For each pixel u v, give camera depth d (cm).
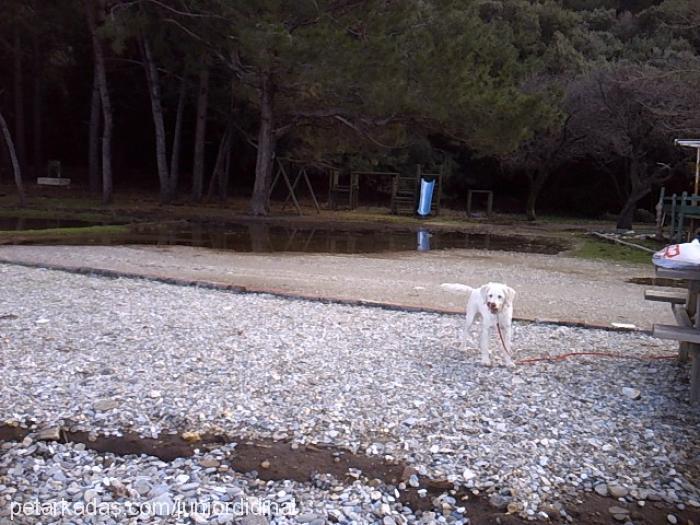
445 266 1424
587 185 4041
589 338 764
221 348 661
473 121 2233
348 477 416
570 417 511
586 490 407
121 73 3825
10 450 441
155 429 475
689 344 626
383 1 2230
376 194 4156
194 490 396
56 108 4028
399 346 692
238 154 3959
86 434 466
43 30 3219
